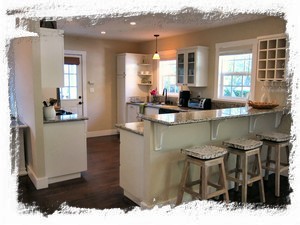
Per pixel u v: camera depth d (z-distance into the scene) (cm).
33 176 344
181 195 258
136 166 279
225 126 318
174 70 604
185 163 254
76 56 604
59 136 344
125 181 300
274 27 391
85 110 629
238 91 464
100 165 423
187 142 282
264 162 347
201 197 240
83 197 303
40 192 317
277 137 310
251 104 353
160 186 265
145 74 657
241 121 335
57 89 520
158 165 261
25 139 374
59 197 303
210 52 500
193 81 504
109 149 524
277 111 330
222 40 474
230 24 450
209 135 303
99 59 638
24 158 377
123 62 641
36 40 309
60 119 344
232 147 281
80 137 362
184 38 554
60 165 348
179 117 252
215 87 495
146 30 509
